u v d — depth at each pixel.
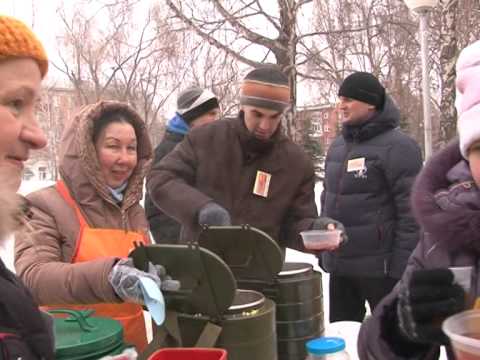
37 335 0.88
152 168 2.38
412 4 6.16
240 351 1.27
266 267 1.58
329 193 3.25
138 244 1.34
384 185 3.00
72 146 1.73
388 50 11.62
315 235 1.91
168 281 1.27
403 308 0.97
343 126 3.20
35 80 1.03
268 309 1.35
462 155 1.07
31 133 1.02
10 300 0.84
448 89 7.66
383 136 3.03
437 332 0.91
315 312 1.62
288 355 1.58
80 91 12.52
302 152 2.38
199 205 2.06
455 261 1.03
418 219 1.10
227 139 2.35
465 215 1.00
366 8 10.16
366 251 3.04
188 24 8.49
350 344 1.61
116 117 1.80
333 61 10.16
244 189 2.31
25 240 1.50
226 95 8.96
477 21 10.60
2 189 0.85
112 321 1.34
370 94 3.00
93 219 1.71
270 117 2.25
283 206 2.29
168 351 1.18
